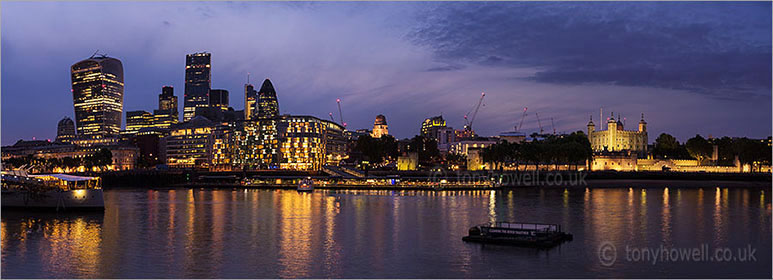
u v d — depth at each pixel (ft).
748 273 219.41
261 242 290.35
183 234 318.24
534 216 405.18
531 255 248.32
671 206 488.44
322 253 260.62
